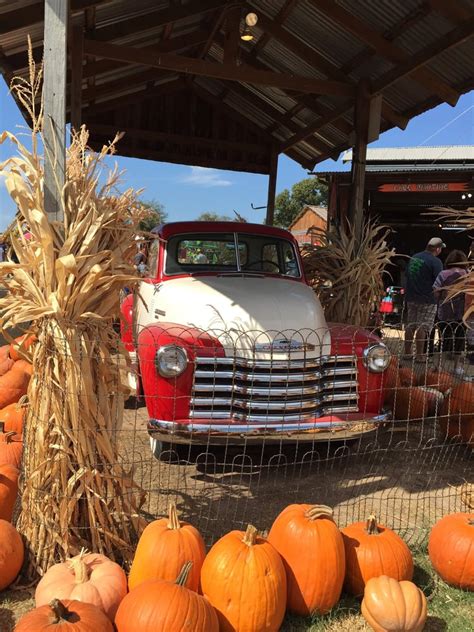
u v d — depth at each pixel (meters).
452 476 4.79
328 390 4.59
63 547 2.97
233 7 7.89
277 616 2.62
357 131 7.81
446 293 8.37
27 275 2.97
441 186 14.13
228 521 3.83
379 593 2.71
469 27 5.91
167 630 2.29
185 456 5.04
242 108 11.77
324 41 7.77
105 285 3.03
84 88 10.09
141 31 7.84
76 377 2.96
